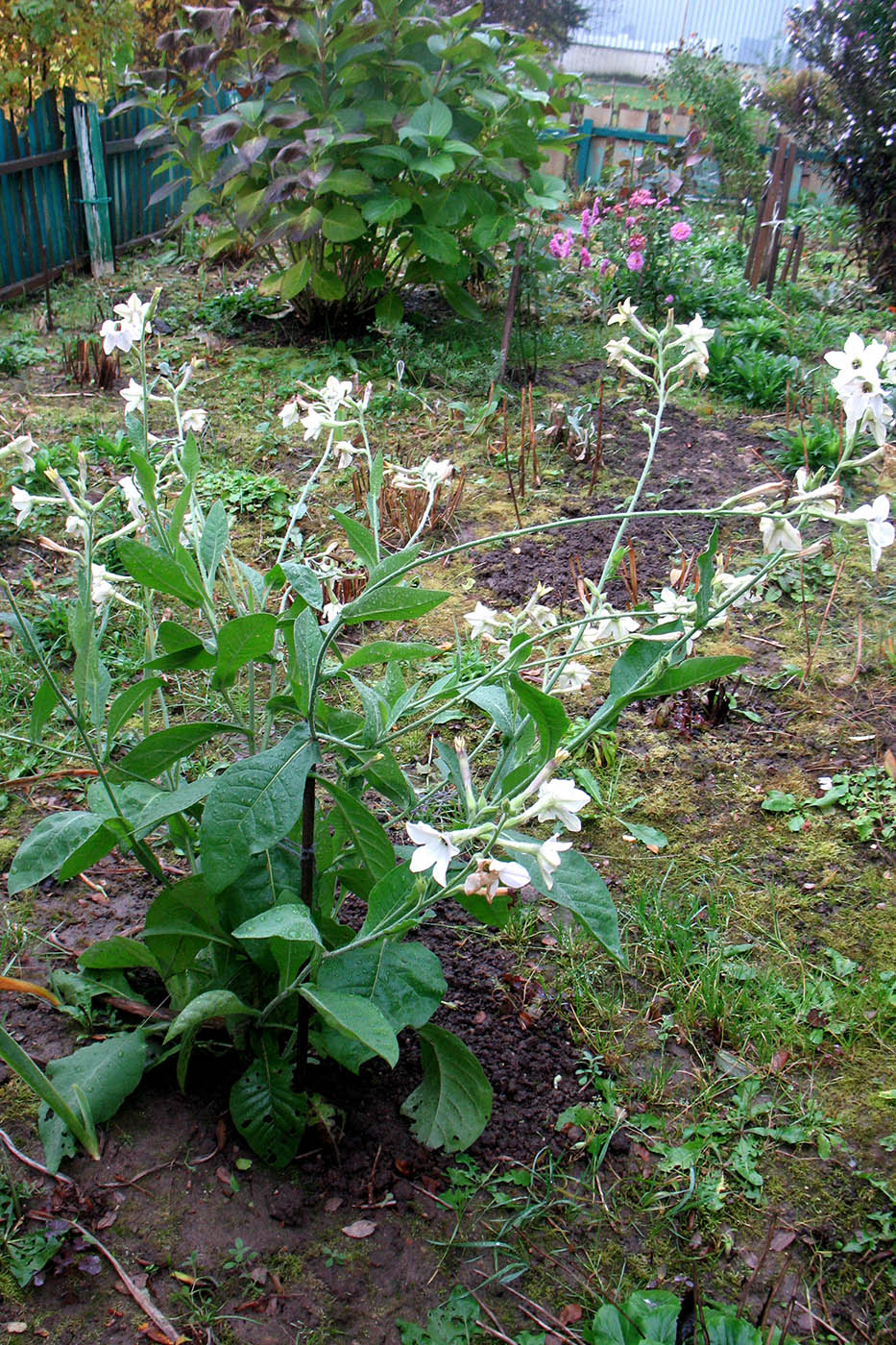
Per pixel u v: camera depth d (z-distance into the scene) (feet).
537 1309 6.14
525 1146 7.09
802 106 37.09
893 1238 6.63
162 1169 6.68
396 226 21.79
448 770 6.97
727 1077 7.73
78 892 8.96
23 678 11.38
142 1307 5.93
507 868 4.83
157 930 6.40
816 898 9.41
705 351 7.59
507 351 21.33
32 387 19.77
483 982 8.38
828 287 29.48
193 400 19.53
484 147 22.30
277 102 21.90
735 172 41.52
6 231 24.91
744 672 12.75
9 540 14.37
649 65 69.82
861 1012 8.26
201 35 21.79
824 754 11.29
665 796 10.67
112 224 29.96
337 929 6.73
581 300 27.17
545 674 7.86
